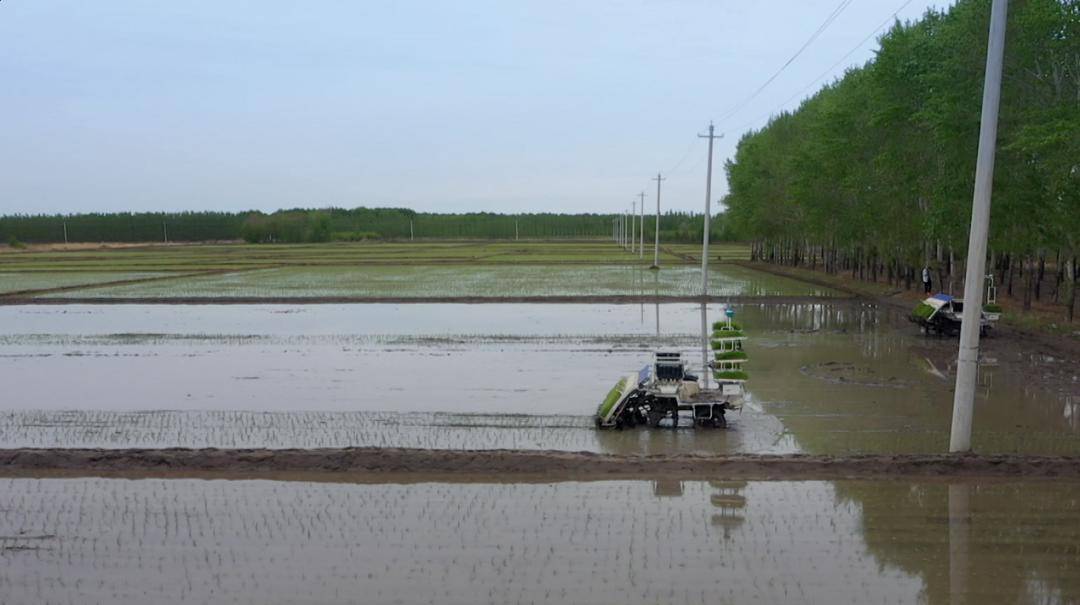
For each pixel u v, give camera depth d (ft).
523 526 40.11
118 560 36.73
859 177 153.17
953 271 140.15
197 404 69.56
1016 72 96.17
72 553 37.55
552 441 56.08
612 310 145.18
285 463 49.55
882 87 132.16
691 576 34.32
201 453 50.44
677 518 41.01
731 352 64.75
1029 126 85.81
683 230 562.66
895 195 141.90
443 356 94.58
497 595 32.78
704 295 152.66
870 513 41.47
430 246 467.93
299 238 563.89
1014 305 136.26
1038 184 96.89
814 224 186.60
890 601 32.09
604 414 59.93
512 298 160.97
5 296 163.53
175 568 35.83
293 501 44.11
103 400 71.31
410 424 61.41
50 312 144.36
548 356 94.38
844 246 194.08
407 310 146.51
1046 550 36.78
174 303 157.99
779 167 234.58
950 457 48.14
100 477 48.39
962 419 49.96
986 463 47.47
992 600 32.07
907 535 38.55
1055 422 60.13
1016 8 93.86
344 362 90.74
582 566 35.42
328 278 215.51
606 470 48.11
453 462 49.06
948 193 103.35
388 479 47.96
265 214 622.54
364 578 34.53
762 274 236.84
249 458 49.88
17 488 46.44
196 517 41.86
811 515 41.27
